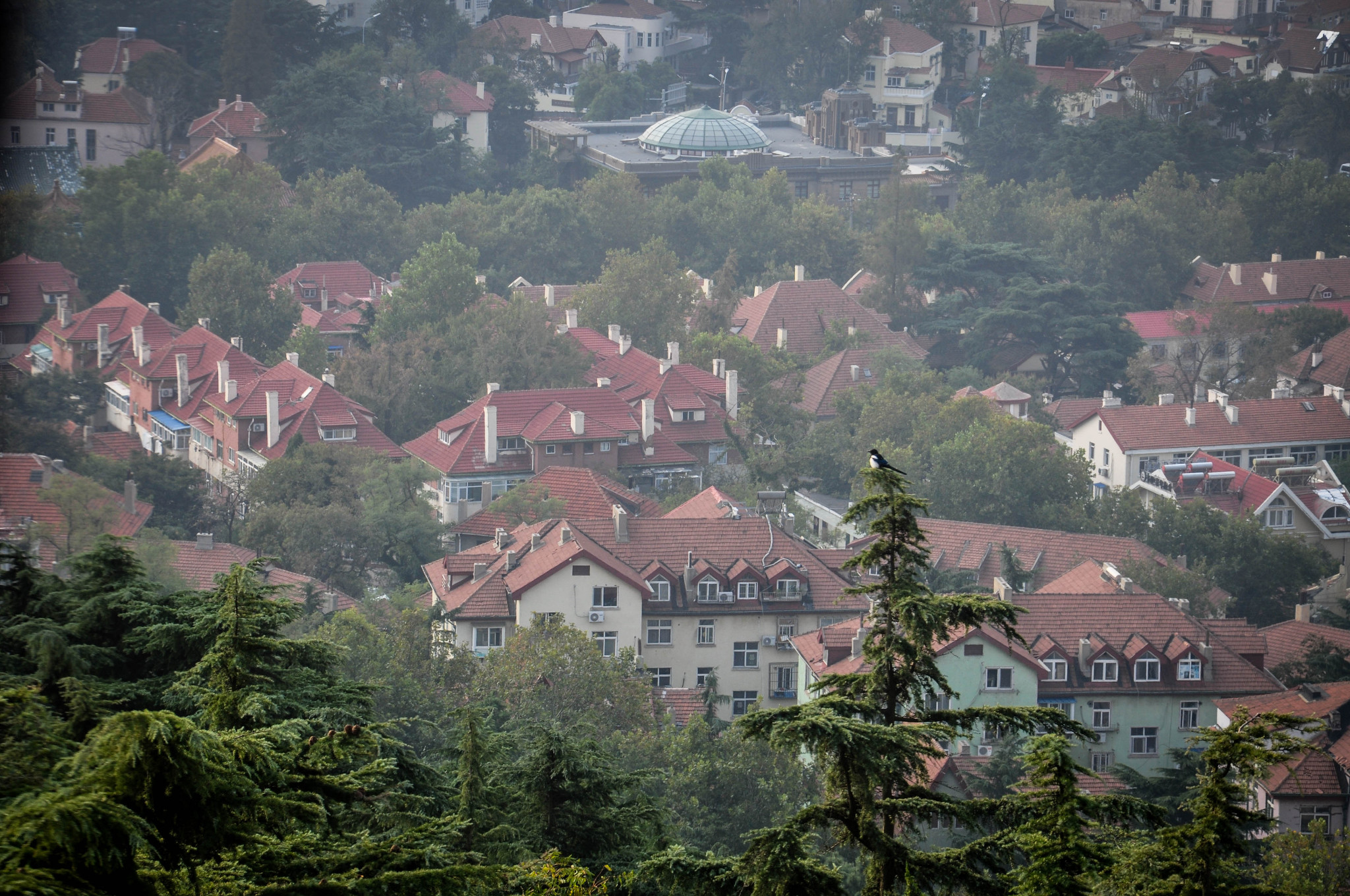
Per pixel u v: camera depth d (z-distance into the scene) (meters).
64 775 80.19
